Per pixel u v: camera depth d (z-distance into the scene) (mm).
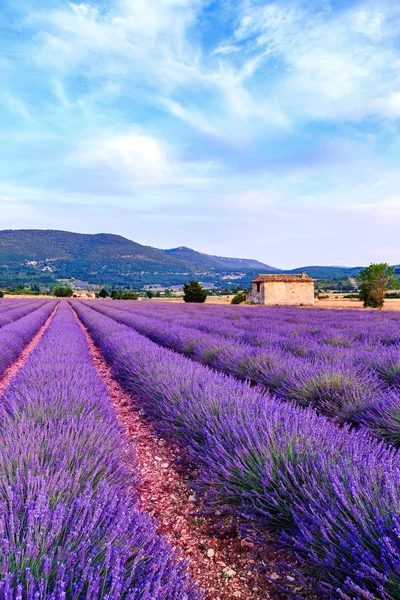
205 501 2867
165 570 1661
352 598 1761
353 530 1891
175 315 21641
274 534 2381
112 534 1709
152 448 4113
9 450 2658
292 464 2658
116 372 7926
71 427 3244
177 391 4645
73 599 1338
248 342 10367
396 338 10133
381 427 4000
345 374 5445
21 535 1759
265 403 3768
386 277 44000
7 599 1162
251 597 2010
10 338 10961
